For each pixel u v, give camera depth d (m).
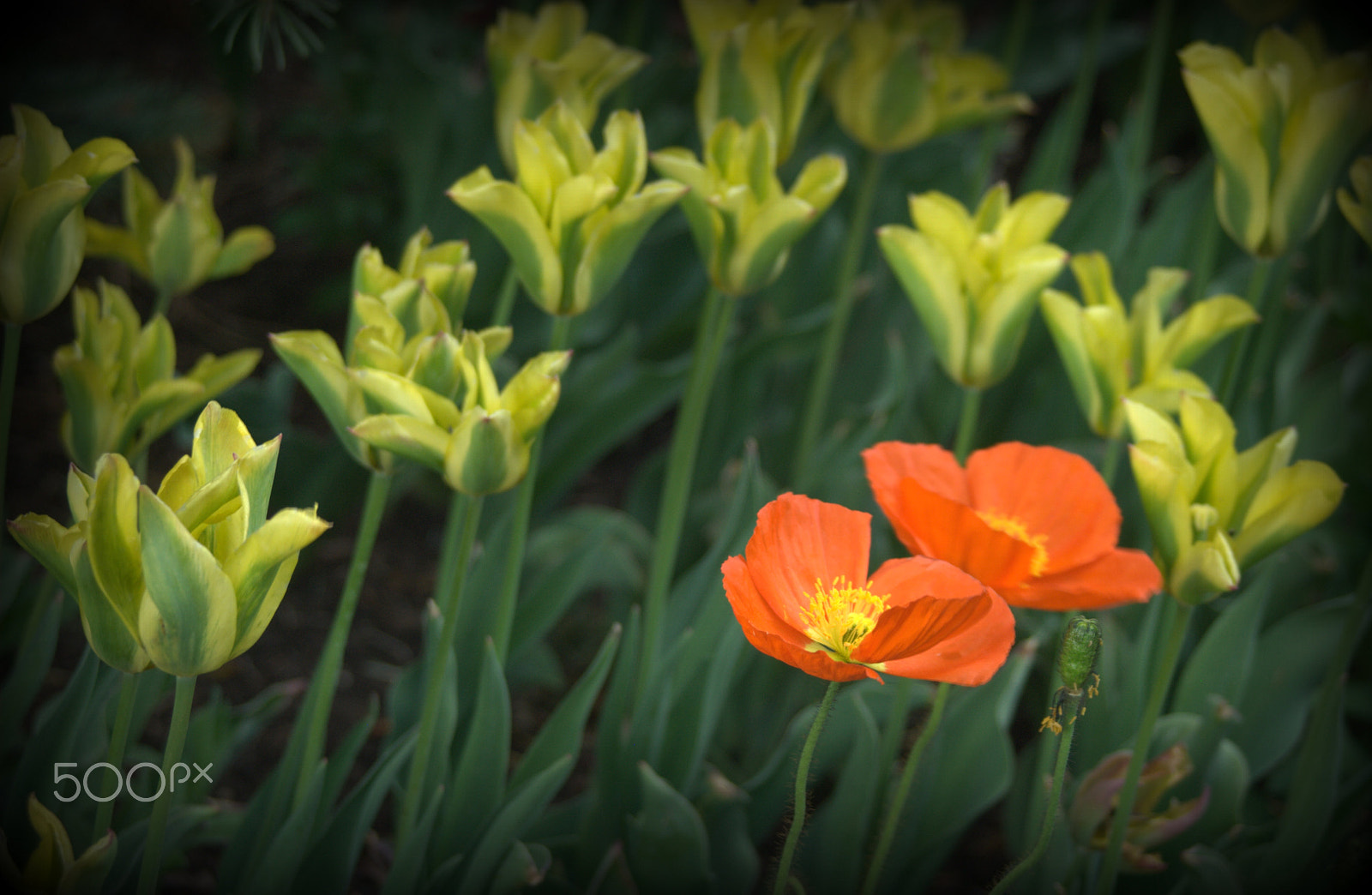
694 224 1.28
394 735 1.34
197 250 1.30
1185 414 1.21
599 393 1.50
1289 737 1.38
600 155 1.23
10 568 1.36
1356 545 1.47
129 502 1.14
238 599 1.15
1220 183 1.27
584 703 1.31
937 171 1.60
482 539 1.50
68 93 1.61
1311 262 1.64
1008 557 1.20
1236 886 1.29
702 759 1.37
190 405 1.28
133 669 1.17
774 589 1.18
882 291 1.60
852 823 1.32
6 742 1.29
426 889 1.30
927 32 1.46
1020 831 1.39
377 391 1.20
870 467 1.23
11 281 1.20
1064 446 1.48
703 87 1.31
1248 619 1.34
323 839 1.28
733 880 1.34
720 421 1.52
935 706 1.25
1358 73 1.25
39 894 1.19
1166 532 1.21
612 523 1.39
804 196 1.28
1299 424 1.49
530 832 1.36
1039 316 1.52
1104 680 1.36
